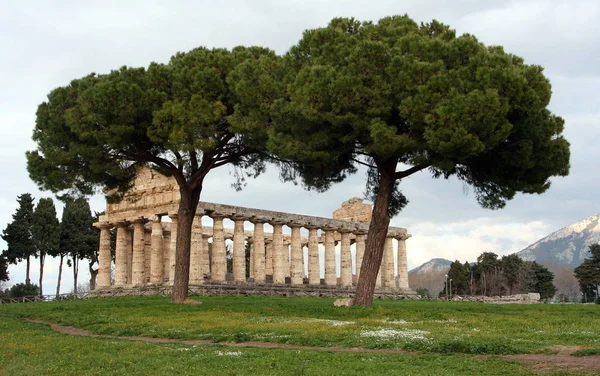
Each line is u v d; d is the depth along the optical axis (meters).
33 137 51.53
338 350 28.02
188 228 53.09
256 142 49.34
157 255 76.00
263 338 31.52
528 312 45.91
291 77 45.94
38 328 40.03
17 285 108.19
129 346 29.59
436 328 34.12
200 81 48.56
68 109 48.47
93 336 36.16
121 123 47.88
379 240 46.84
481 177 47.59
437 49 41.94
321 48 44.25
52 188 51.66
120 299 61.50
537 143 44.59
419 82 40.66
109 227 83.56
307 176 49.66
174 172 52.75
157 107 48.53
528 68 43.75
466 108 38.88
